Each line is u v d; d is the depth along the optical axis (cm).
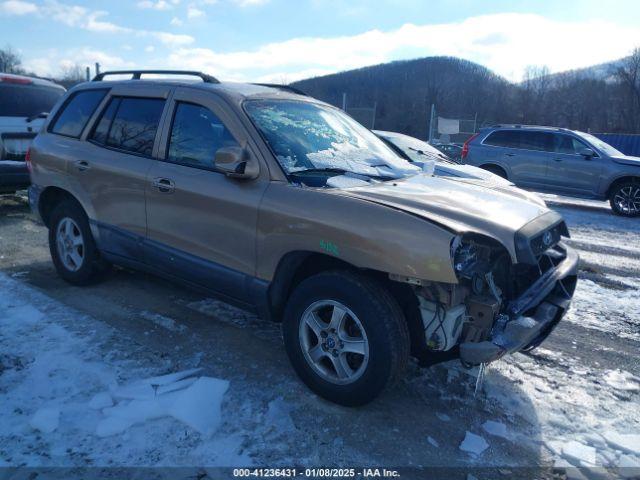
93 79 529
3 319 438
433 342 314
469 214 318
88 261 500
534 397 365
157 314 464
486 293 318
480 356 297
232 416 321
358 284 314
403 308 331
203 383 346
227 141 380
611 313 529
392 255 298
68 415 312
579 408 354
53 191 525
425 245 292
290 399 342
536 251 322
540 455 305
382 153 449
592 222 1120
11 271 562
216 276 384
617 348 448
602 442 319
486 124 2898
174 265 412
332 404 339
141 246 434
